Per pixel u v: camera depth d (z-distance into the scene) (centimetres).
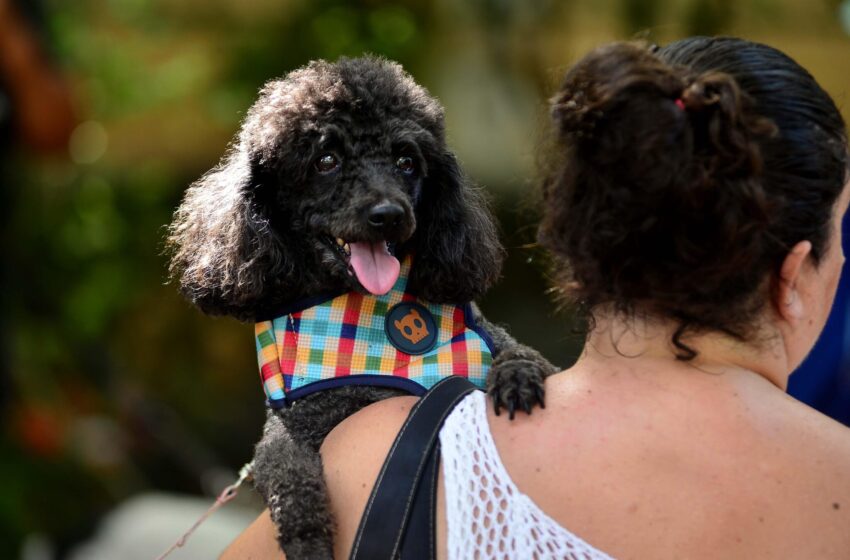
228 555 269
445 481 210
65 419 895
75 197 1064
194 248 352
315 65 379
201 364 1117
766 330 219
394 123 359
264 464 286
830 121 213
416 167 361
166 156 1122
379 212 331
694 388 211
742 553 198
